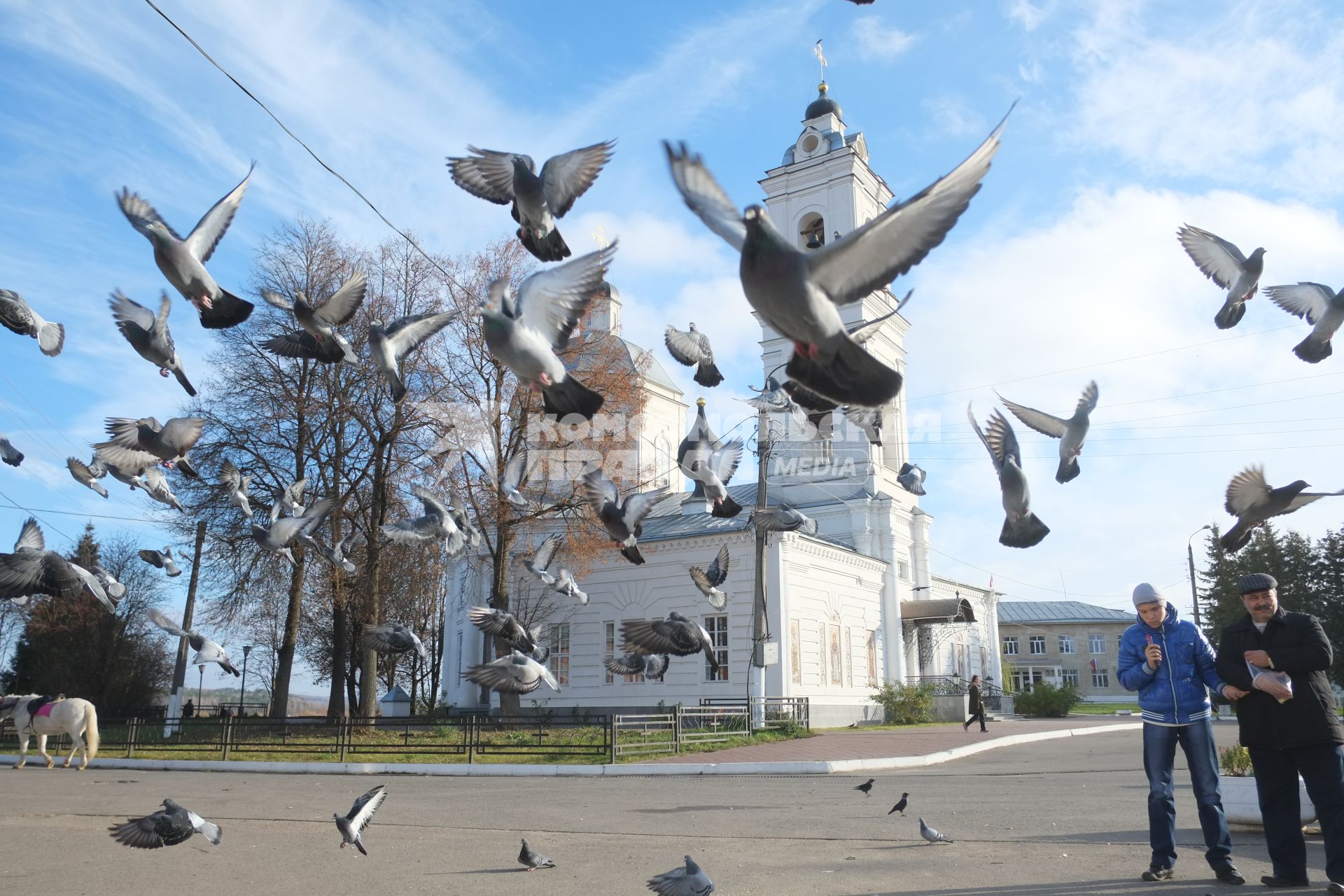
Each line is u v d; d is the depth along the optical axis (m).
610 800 13.43
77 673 47.06
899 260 3.78
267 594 31.53
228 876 7.86
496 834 10.08
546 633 36.56
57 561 8.05
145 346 7.31
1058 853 8.25
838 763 18.00
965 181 3.73
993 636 56.56
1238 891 6.61
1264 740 6.62
